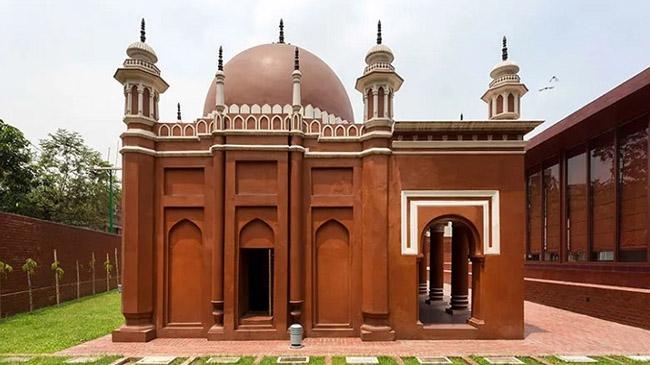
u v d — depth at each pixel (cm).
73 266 1224
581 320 809
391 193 644
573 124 889
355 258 647
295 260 634
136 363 506
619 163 867
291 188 645
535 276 1199
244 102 716
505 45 702
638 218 805
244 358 524
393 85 667
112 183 1859
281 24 860
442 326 638
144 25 671
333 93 773
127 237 630
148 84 662
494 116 689
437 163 646
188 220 656
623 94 728
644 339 637
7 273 888
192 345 595
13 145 1517
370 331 616
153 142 659
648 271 756
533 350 566
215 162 645
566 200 1080
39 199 1572
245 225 641
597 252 944
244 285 674
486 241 636
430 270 1012
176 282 652
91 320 816
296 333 583
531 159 1208
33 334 676
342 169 664
